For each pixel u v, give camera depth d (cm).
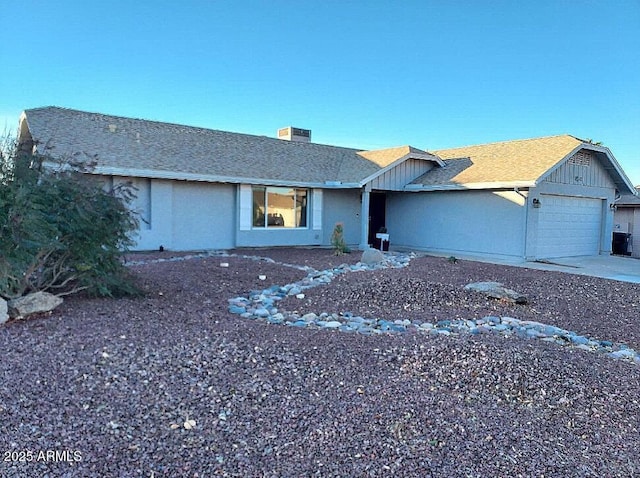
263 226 1652
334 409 366
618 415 392
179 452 299
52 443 301
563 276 1143
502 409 391
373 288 852
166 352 461
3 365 412
